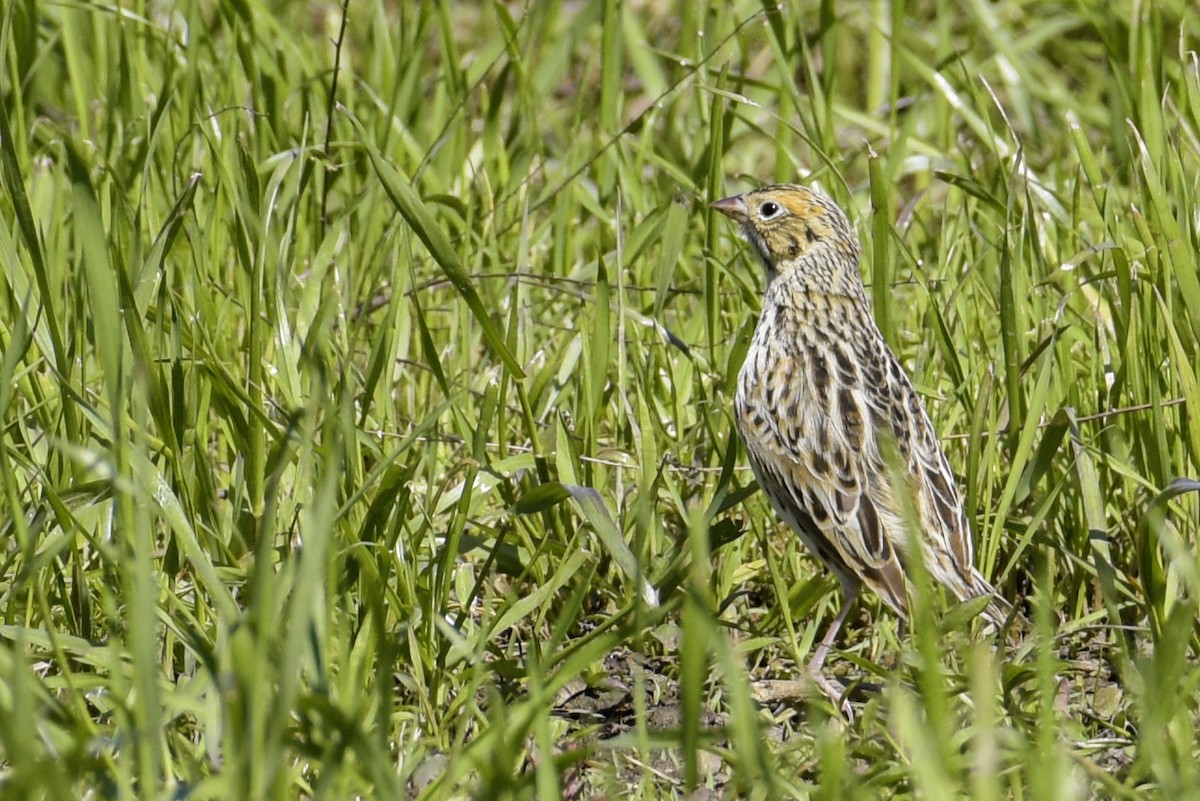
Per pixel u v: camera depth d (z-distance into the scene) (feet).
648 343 39.63
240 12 47.21
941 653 29.45
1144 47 46.21
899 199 54.24
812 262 36.68
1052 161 53.11
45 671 29.27
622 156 47.67
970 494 33.01
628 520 33.04
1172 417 33.53
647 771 24.61
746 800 25.35
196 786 22.00
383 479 29.84
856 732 28.37
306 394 33.99
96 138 48.16
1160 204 32.37
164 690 25.96
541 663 26.89
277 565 30.27
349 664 26.32
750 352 36.60
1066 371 35.42
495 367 40.22
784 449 34.65
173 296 33.86
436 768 26.07
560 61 54.80
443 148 48.78
